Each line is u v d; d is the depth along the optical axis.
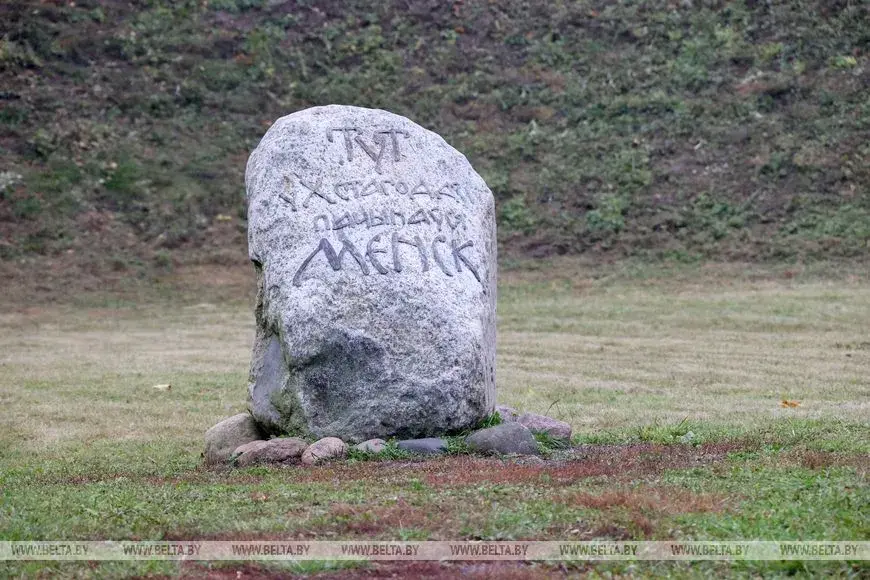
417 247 10.31
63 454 11.34
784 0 35.62
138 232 28.33
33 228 27.80
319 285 10.01
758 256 26.73
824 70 33.00
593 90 33.53
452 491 7.93
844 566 6.05
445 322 10.04
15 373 17.52
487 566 6.24
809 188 29.08
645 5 36.53
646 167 30.52
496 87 33.88
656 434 11.10
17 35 33.59
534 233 28.62
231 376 17.23
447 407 9.94
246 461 9.64
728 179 29.77
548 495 7.70
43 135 30.61
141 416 13.89
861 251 26.47
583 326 21.94
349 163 10.65
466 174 11.01
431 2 36.56
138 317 23.98
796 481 7.99
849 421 11.88
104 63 33.56
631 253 27.56
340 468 9.07
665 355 18.84
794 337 20.17
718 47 34.47
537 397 14.97
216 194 29.80
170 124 31.92
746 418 12.62
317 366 9.93
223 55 34.56
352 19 36.22
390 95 33.22
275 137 10.72
